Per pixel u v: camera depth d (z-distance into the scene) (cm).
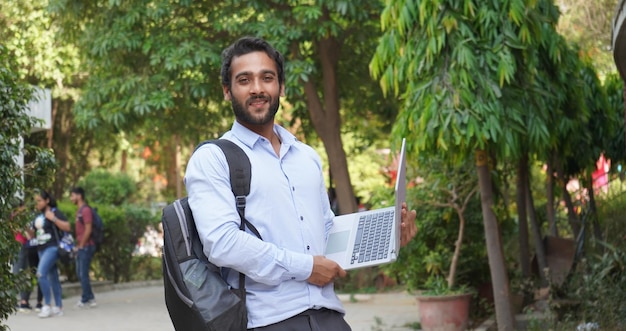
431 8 844
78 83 2194
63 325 1247
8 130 689
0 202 670
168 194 3231
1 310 707
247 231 354
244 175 356
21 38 1931
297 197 368
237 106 365
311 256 357
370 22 1549
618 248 1057
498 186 1048
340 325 372
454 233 1119
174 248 358
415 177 1113
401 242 390
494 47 845
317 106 1678
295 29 1471
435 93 852
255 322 355
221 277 360
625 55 764
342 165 1689
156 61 1441
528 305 1183
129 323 1274
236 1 1445
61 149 2491
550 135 918
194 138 1761
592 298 1014
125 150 2714
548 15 898
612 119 1203
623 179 1255
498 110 843
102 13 1491
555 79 935
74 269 1877
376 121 1942
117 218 1970
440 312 1020
